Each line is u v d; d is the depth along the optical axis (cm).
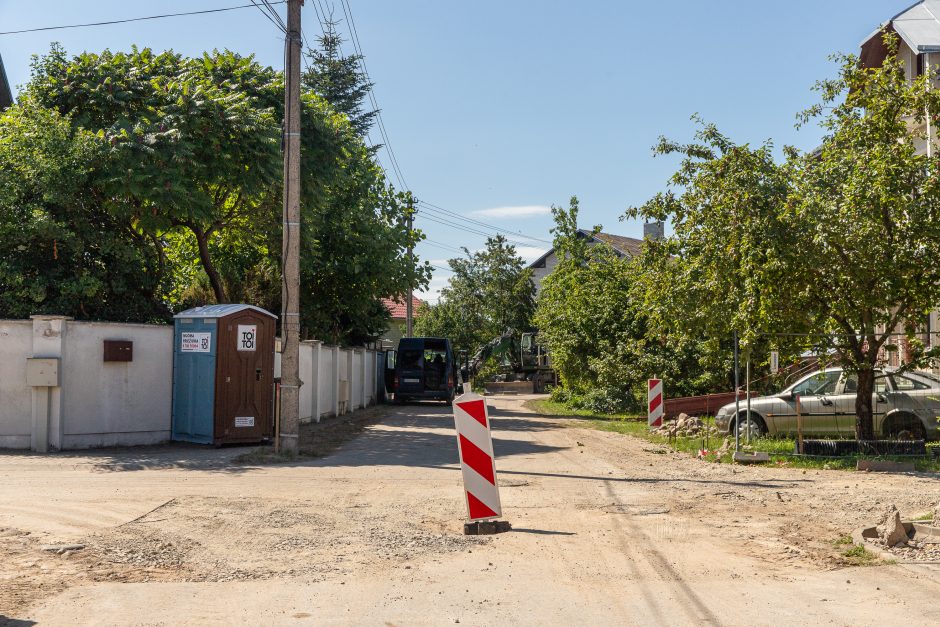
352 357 2811
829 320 1434
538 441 1791
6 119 1777
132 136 1747
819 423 1625
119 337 1520
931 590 600
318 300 3066
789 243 1314
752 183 1365
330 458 1405
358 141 3097
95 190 1791
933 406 1520
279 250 2455
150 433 1566
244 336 1562
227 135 1870
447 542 762
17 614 520
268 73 2320
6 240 1638
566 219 3145
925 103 1348
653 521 870
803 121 1458
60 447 1427
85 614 525
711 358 2166
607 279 2791
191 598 568
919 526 788
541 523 857
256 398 1572
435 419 2477
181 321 1590
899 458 1338
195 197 1795
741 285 1406
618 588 607
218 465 1277
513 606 559
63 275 1741
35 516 833
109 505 902
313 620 523
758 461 1374
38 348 1422
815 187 1346
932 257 1312
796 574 649
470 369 5362
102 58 2030
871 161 1302
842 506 955
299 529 807
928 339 1441
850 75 1414
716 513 916
